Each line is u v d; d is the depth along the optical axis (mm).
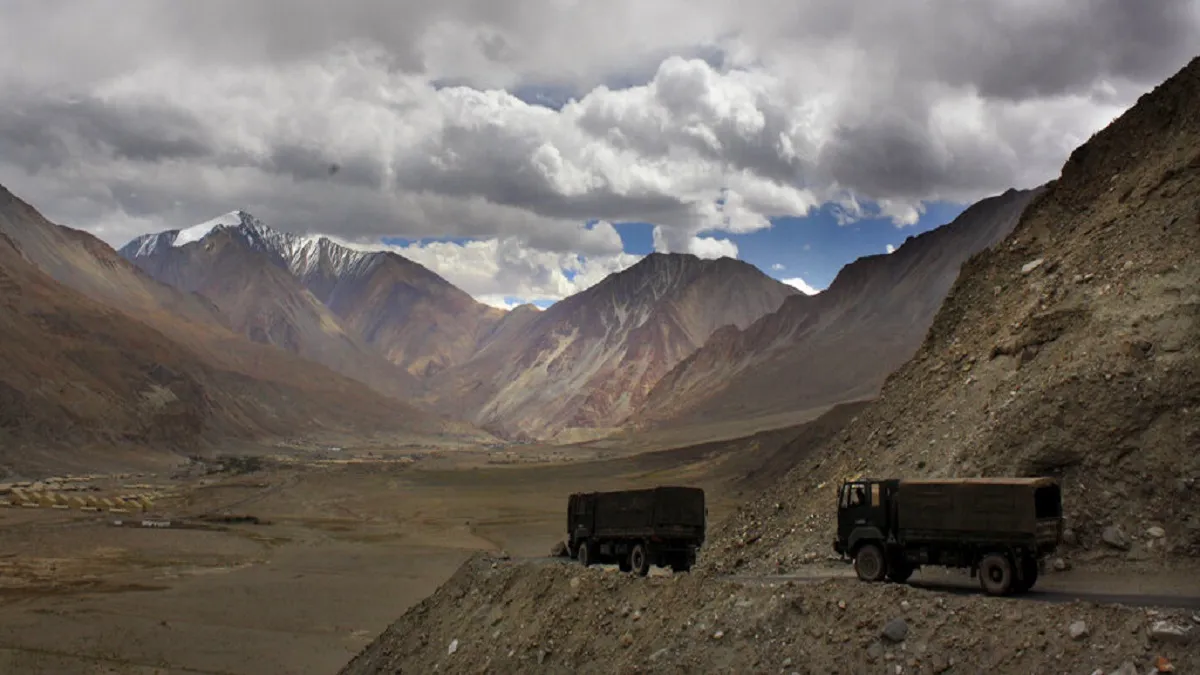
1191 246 29688
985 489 22938
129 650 47938
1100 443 26453
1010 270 38156
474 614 33188
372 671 35312
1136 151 36500
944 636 20500
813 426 117688
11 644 48938
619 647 26297
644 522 33594
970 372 34188
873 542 24984
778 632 22969
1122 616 18781
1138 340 27578
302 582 68312
